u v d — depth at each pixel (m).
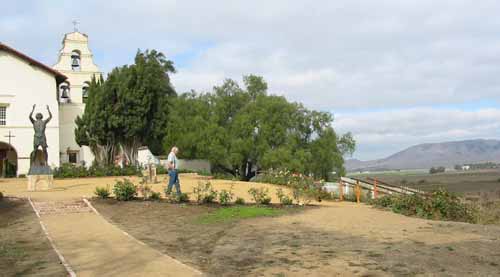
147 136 44.31
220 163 43.34
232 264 9.05
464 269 8.43
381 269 8.46
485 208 18.69
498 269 8.43
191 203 17.23
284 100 43.31
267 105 42.47
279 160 39.72
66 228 13.13
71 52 49.44
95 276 8.12
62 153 47.47
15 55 41.88
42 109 42.53
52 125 42.62
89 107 41.91
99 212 15.88
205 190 18.33
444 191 17.53
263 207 16.64
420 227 12.95
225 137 42.25
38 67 42.62
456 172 103.25
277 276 8.16
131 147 43.25
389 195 19.02
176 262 9.11
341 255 9.56
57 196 19.69
